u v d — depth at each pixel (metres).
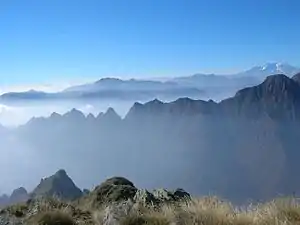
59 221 10.45
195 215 9.10
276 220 8.16
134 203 11.89
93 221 10.66
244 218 8.67
